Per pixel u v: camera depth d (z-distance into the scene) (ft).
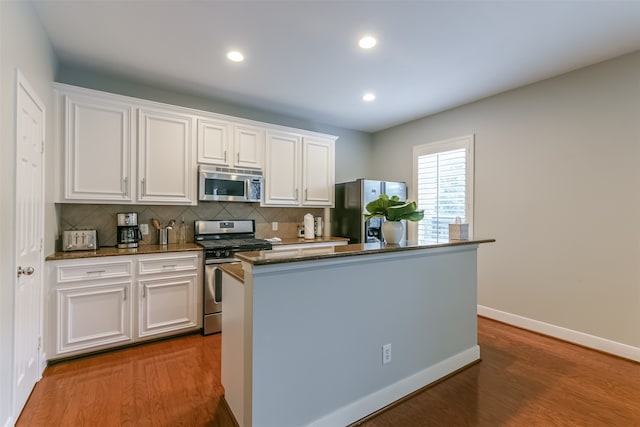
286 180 12.99
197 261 10.00
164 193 10.17
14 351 5.47
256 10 6.71
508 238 11.09
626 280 8.54
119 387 6.94
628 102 8.50
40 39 7.04
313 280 5.45
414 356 7.05
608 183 8.85
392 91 11.18
